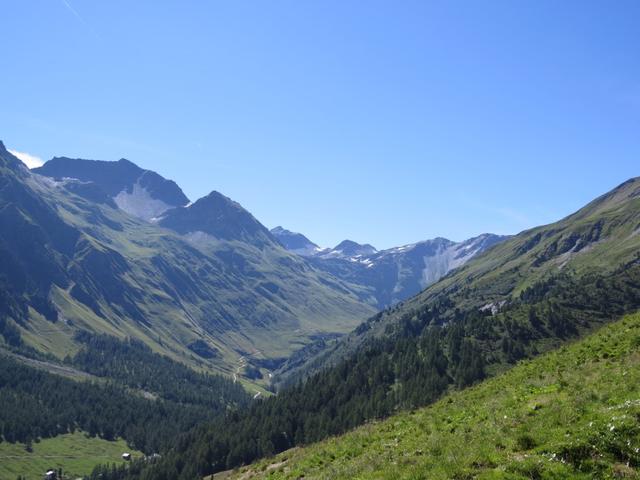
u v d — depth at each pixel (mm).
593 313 150375
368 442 33938
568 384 31094
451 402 41312
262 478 37188
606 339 42000
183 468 148750
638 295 158500
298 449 46875
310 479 29422
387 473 22828
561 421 23250
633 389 25484
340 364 179500
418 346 164625
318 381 176250
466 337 148625
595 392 26203
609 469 18672
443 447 24219
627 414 21875
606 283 173375
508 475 19172
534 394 31438
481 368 122438
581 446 20125
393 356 165875
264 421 150125
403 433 32812
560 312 150500
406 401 119438
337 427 122375
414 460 23734
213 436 156750
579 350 42375
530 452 20984
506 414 27312
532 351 129500
